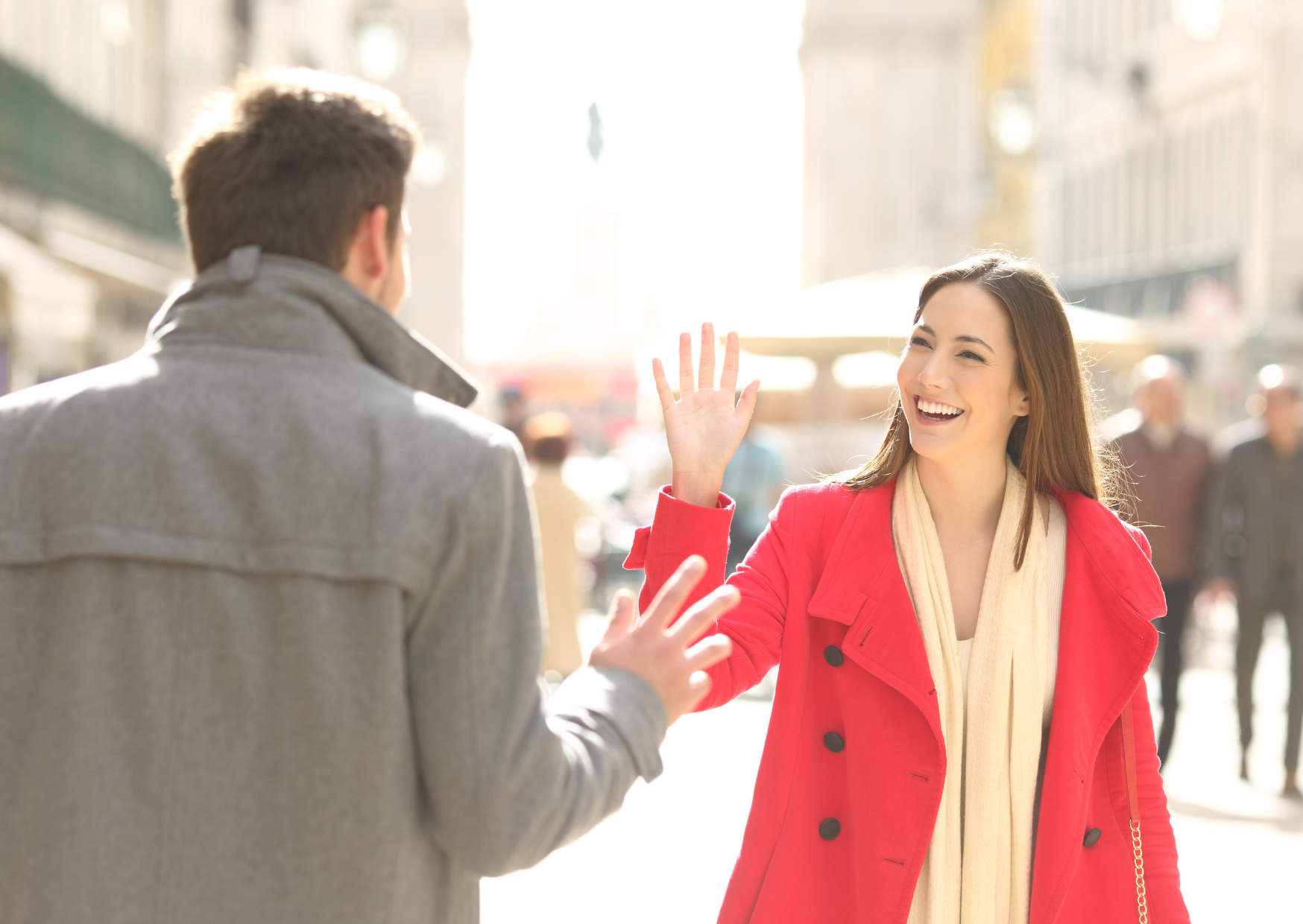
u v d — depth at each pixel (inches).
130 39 1295.5
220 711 96.7
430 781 96.0
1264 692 633.0
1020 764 137.9
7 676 99.0
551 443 546.3
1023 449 143.9
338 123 105.5
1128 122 1691.7
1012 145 1114.1
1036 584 142.1
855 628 139.0
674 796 409.1
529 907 302.2
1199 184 1530.5
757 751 477.4
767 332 756.6
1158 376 432.8
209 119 107.6
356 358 104.2
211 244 106.1
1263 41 1369.3
